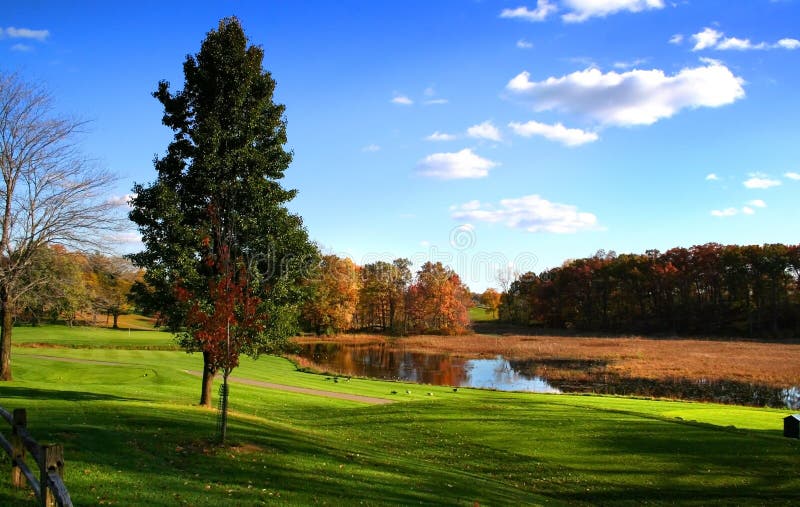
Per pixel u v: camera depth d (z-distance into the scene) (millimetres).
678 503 15633
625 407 30328
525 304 134500
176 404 23062
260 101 24438
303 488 12305
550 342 81438
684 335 93625
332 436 20984
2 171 26344
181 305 21734
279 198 24391
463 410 27062
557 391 41688
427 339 89375
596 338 88938
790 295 99125
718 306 106062
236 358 15820
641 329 103625
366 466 15570
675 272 107438
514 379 48344
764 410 30859
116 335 70000
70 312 30094
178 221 22219
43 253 27844
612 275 115875
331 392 34781
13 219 26562
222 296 15773
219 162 23016
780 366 52156
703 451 19797
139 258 22781
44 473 7039
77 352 49344
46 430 14148
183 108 24312
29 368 35344
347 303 95750
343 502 11750
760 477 17328
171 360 46969
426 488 14164
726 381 45188
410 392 36438
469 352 70562
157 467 12172
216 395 29531
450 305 104562
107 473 11086
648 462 18844
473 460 19359
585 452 20047
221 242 22734
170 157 23969
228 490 11297
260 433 17766
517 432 22688
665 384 44312
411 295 110125
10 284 26484
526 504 14391
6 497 8781
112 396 24641
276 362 53656
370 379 44125
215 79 23797
